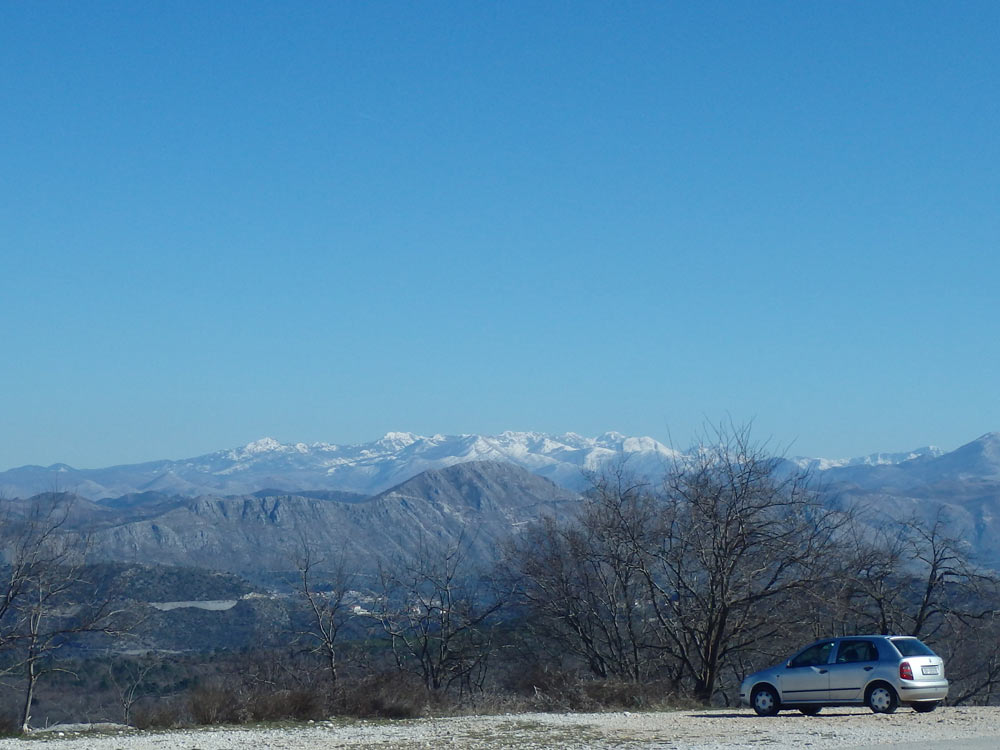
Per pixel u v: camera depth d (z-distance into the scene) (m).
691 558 30.44
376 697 23.36
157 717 21.23
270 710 22.03
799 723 19.25
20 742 17.38
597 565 32.91
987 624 33.12
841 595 30.91
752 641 30.36
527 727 19.38
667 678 31.27
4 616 30.23
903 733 17.05
